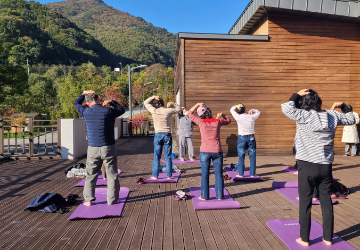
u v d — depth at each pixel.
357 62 9.59
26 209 4.05
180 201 4.46
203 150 4.30
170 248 2.88
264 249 2.84
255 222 3.58
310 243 2.90
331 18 9.21
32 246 2.92
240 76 9.42
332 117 2.85
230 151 9.52
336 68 9.55
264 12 9.38
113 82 94.31
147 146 12.84
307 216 2.84
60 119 8.78
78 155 9.23
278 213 3.90
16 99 39.78
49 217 3.81
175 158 8.99
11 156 8.68
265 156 9.43
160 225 3.49
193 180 5.89
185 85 9.38
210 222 3.59
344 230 3.30
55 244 2.97
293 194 4.76
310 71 9.49
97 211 3.91
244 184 5.60
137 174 6.58
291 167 7.07
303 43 9.47
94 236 3.18
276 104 9.48
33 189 5.23
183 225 3.49
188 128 8.38
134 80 101.31
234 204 4.09
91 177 4.18
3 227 3.45
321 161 2.78
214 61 9.38
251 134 5.88
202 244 2.96
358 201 4.45
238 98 9.43
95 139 4.08
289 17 9.41
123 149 11.71
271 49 9.44
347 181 5.86
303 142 2.89
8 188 5.30
